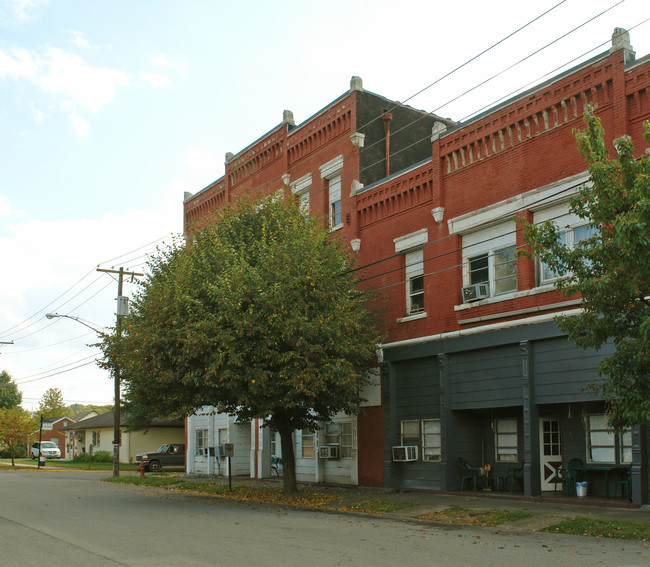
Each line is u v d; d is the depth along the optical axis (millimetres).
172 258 22453
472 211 20625
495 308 19594
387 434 23000
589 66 17562
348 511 17781
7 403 94125
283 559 10609
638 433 15625
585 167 17641
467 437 21016
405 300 23094
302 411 21234
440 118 29422
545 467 18953
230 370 17875
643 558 10492
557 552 11195
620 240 10812
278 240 21281
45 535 13328
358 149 25703
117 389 35938
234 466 31922
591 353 16984
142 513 17453
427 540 12664
